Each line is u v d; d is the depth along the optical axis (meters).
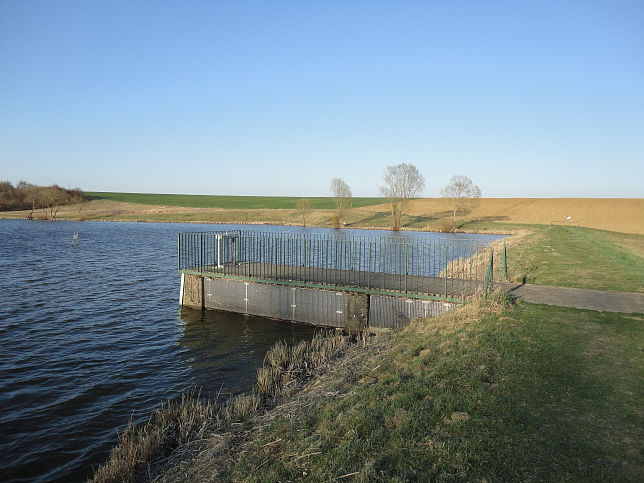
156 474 7.27
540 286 15.77
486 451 5.57
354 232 68.88
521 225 77.69
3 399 10.84
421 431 6.19
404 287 16.27
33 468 8.13
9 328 16.62
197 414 9.25
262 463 6.15
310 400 8.47
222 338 15.94
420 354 9.96
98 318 18.48
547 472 5.12
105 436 9.29
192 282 19.98
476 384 7.55
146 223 84.19
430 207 101.50
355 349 12.96
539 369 8.12
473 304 13.09
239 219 89.06
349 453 5.80
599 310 12.10
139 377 12.45
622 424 6.16
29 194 104.56
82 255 37.69
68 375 12.48
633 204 89.50
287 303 17.66
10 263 32.03
